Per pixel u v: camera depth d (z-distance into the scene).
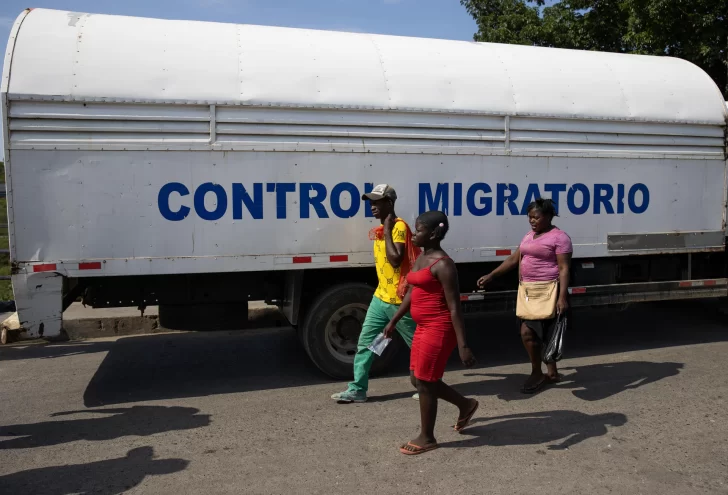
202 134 5.22
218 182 5.27
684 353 6.63
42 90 4.84
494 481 3.66
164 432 4.52
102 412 4.99
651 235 6.67
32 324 4.92
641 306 9.21
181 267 5.22
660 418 4.69
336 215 5.58
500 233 6.11
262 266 5.41
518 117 6.07
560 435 4.36
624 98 6.50
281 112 5.39
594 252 6.46
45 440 4.40
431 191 5.84
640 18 11.76
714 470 3.81
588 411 4.86
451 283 3.81
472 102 5.91
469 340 7.41
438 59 6.03
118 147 5.02
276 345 7.24
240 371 6.19
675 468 3.84
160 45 5.28
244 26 5.78
